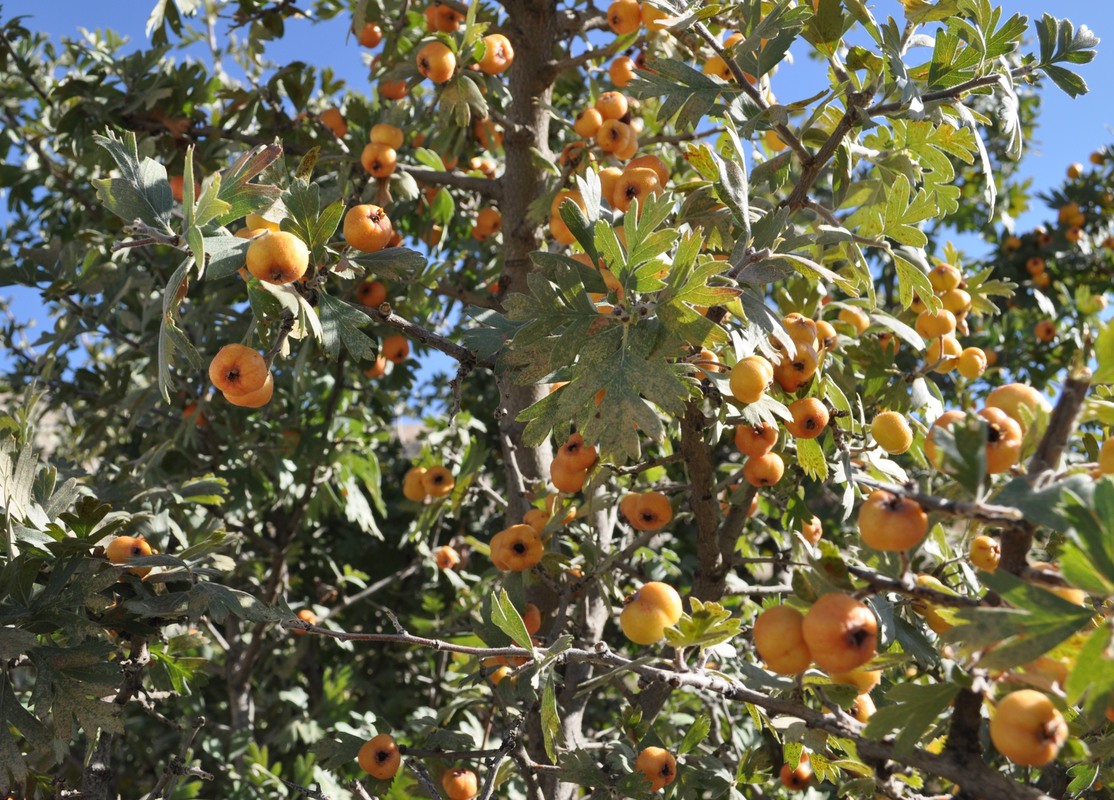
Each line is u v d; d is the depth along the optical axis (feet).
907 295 9.99
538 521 11.57
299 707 20.47
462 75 14.03
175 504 13.55
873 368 11.91
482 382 23.99
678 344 7.50
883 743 6.19
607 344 7.64
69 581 8.78
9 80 20.27
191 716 16.24
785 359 9.27
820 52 10.30
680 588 19.42
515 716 10.20
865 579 5.98
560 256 8.23
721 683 7.05
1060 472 5.78
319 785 15.53
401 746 10.55
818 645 5.51
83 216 20.45
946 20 9.80
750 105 9.92
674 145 17.98
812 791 12.69
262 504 20.22
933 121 9.46
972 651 5.30
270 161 8.09
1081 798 9.22
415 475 15.42
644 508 10.81
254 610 8.96
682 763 11.02
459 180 15.53
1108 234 26.18
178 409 18.28
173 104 17.03
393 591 23.21
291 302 7.85
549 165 14.65
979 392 21.20
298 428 19.24
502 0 15.25
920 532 5.51
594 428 7.47
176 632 10.99
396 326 9.12
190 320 16.94
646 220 7.57
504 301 7.97
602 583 11.41
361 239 8.99
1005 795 5.54
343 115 18.33
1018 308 23.79
